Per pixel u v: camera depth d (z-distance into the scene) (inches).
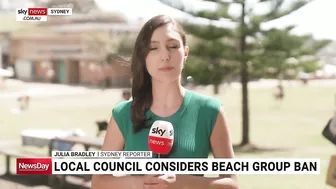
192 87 624.4
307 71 647.1
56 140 315.9
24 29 1941.4
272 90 1566.2
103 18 1509.6
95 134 603.5
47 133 339.9
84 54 1727.4
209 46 584.7
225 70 591.8
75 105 1056.2
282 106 1051.3
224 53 582.9
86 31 1632.6
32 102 1133.1
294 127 697.6
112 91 1502.2
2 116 837.2
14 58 1989.4
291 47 591.8
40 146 334.0
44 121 764.0
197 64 591.2
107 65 1631.4
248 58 579.2
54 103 1109.7
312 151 478.0
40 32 1868.8
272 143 553.0
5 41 1998.0
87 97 1285.7
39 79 1932.8
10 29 1979.6
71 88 1628.9
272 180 323.0
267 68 612.7
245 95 574.9
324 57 1657.2
